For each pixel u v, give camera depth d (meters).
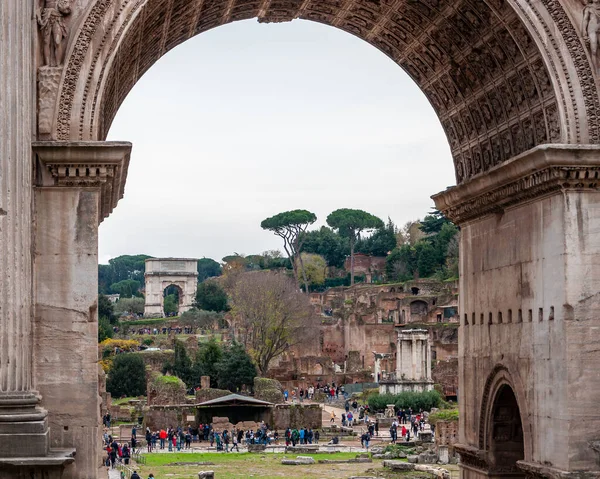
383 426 89.69
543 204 20.98
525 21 20.34
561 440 19.80
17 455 16.47
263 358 120.38
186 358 114.50
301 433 76.12
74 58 18.36
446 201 26.11
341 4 25.19
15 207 16.88
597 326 19.88
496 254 23.73
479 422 24.56
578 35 20.38
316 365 130.50
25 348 17.17
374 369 128.88
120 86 22.31
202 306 184.38
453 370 113.25
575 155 19.78
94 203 18.41
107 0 18.56
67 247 18.31
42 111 18.19
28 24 17.56
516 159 20.98
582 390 19.69
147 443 75.75
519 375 22.11
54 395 18.08
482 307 24.64
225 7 24.64
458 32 23.36
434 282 156.00
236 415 86.50
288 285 126.94
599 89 20.23
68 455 16.94
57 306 18.22
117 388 109.44
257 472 60.31
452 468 59.31
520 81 21.95
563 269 19.97
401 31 25.47
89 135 18.39
